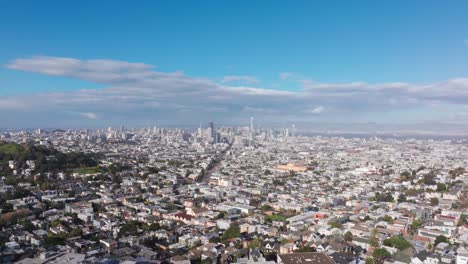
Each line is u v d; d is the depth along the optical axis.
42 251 179.50
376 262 187.25
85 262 160.38
